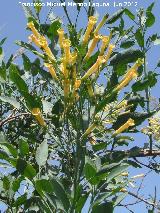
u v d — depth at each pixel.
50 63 3.64
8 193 4.00
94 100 3.63
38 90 5.09
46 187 3.34
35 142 4.47
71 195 3.42
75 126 3.64
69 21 4.06
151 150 4.62
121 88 3.64
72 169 3.78
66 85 3.54
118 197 3.49
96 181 3.26
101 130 4.18
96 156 3.81
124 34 4.37
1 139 3.56
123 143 4.43
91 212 3.13
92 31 3.70
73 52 3.55
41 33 4.24
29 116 4.91
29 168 3.41
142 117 3.88
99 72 3.63
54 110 3.80
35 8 4.29
